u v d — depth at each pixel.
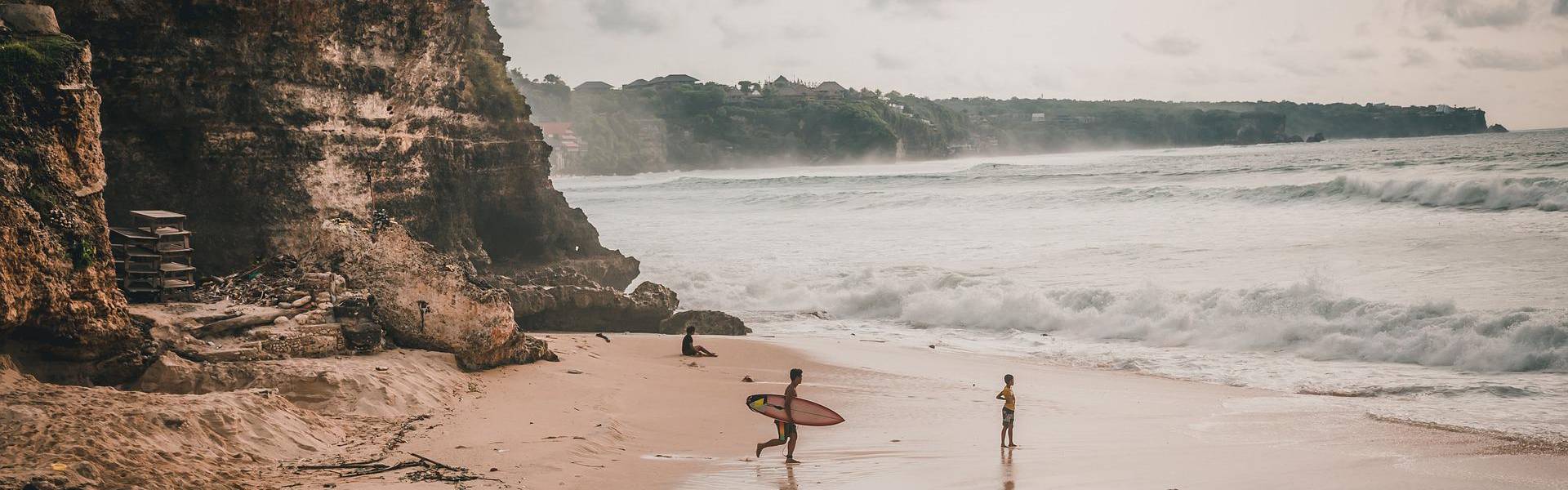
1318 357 23.16
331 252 19.27
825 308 34.31
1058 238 44.47
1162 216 49.19
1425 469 13.32
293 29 22.97
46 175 13.50
